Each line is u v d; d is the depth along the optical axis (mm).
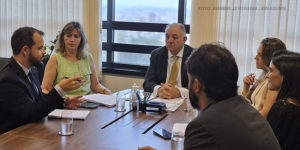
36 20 4312
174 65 3137
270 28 3496
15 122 2109
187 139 1236
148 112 2387
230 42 3629
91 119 2160
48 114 2174
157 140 1795
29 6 4320
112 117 2225
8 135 1814
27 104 2094
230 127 1172
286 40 3461
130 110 2424
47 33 4289
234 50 3635
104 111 2371
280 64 1922
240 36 3607
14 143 1695
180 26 3098
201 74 1252
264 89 2486
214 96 1254
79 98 2486
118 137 1829
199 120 1222
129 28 4281
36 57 2287
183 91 2816
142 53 4293
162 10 4129
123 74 4289
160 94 2818
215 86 1239
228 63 1235
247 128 1184
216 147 1152
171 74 3141
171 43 3055
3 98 2062
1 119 2098
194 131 1213
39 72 3314
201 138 1186
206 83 1248
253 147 1150
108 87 4395
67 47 3055
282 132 1756
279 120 1771
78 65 3102
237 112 1223
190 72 1295
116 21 4312
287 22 3432
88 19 4109
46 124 2033
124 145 1709
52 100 2148
